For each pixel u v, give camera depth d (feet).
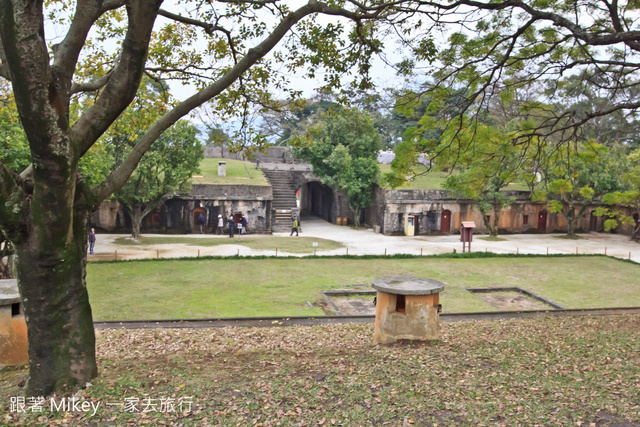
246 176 109.40
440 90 31.99
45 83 14.32
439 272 58.34
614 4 28.22
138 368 20.85
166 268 55.06
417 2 26.32
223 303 42.01
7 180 15.49
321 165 107.04
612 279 56.75
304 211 147.02
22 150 46.55
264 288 47.98
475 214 108.37
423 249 81.05
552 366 20.86
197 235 91.71
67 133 15.49
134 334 30.99
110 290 45.06
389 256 65.98
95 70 30.63
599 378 19.06
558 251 84.17
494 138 33.09
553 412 15.64
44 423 14.61
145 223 93.30
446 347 24.94
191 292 45.39
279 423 14.83
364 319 36.94
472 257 68.54
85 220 17.97
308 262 61.11
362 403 16.49
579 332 28.96
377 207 106.22
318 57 29.14
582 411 15.64
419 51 29.63
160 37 30.30
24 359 23.31
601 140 101.55
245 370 20.66
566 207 112.06
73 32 15.89
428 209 103.60
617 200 43.39
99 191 18.25
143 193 79.51
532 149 38.17
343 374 19.61
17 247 16.57
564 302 46.37
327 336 30.37
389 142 165.48
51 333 17.12
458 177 35.99
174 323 34.76
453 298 46.73
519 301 47.06
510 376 19.36
